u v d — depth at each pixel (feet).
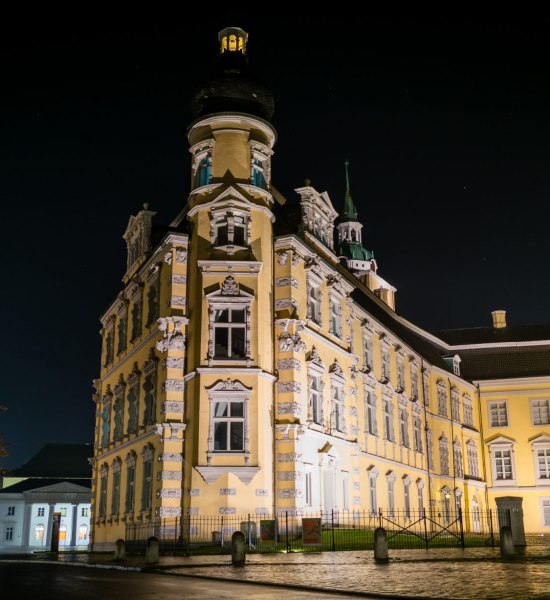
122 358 139.85
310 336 117.29
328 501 117.08
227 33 128.06
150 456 111.75
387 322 169.78
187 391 107.14
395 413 153.89
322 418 117.29
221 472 100.07
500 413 207.41
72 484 282.77
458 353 219.20
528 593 43.19
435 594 43.42
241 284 109.19
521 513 97.14
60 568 77.36
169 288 112.88
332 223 140.56
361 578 53.67
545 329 222.69
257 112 120.37
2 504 275.39
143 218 136.67
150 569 66.39
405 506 151.84
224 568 65.46
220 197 112.16
